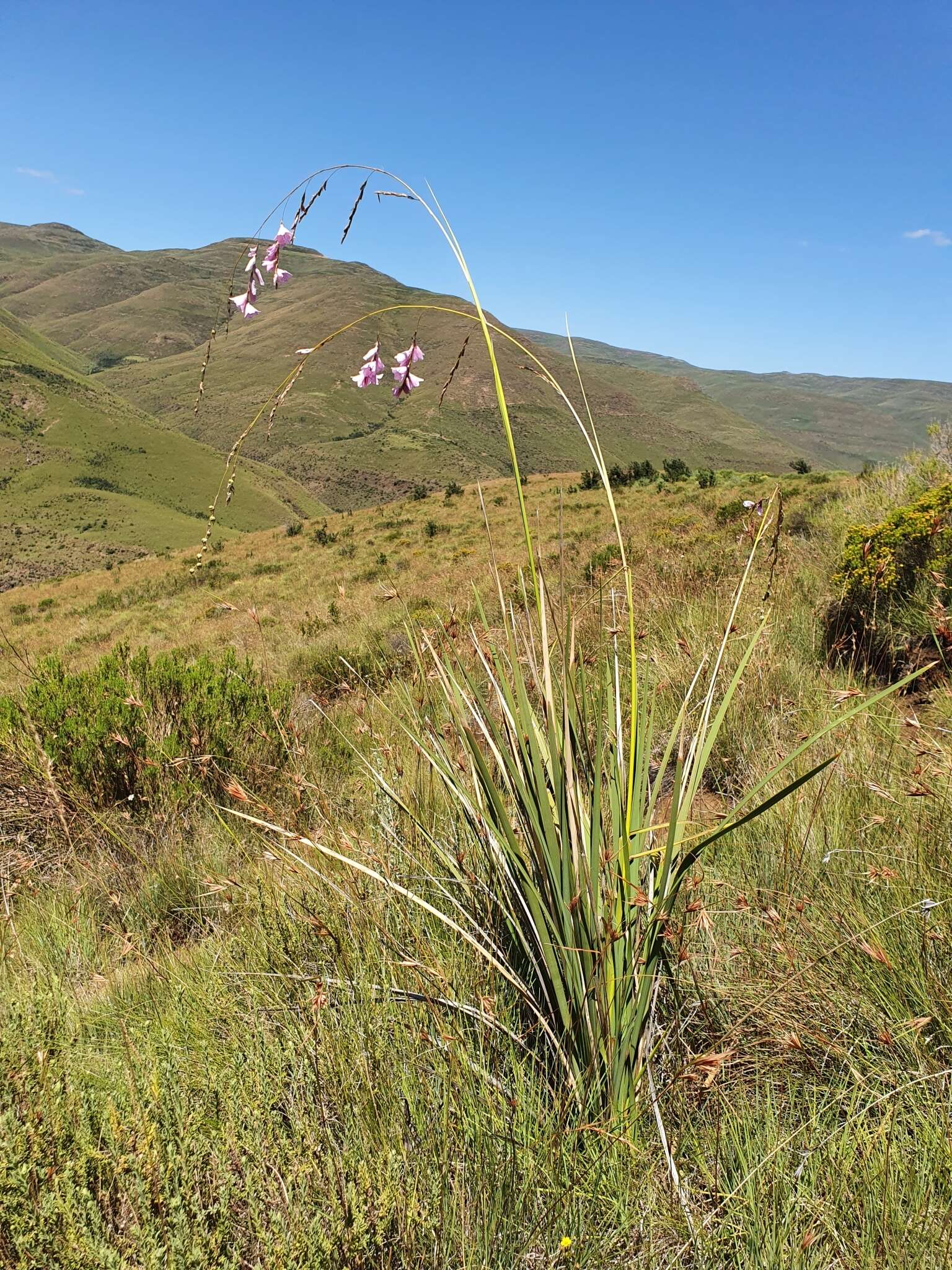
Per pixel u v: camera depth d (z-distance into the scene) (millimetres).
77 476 186875
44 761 3852
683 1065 1679
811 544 7609
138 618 24500
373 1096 1545
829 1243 1259
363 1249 1199
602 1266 1299
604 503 29516
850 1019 1769
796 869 2240
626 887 1564
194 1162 1347
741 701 3660
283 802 3576
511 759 1772
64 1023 2096
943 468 7312
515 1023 1851
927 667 1260
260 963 2131
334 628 11453
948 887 1914
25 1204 1279
